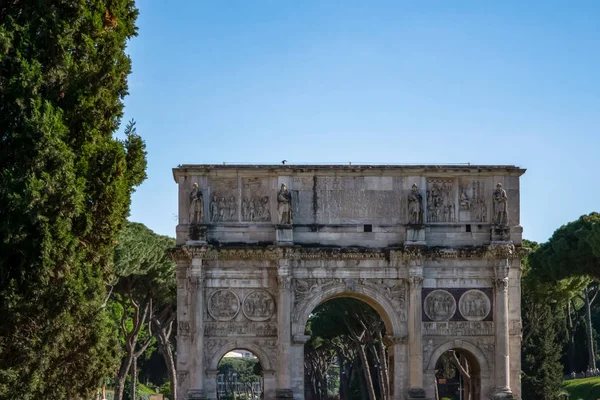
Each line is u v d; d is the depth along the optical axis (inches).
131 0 2217.0
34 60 1891.0
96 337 1959.9
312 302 2731.3
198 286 2691.9
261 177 2783.0
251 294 2741.1
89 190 1998.0
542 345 3996.1
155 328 4170.8
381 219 2787.9
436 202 2807.6
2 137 1875.0
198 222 2709.2
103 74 2039.9
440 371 5039.4
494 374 2753.4
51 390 1913.1
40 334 1840.6
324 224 2768.2
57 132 1879.9
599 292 5457.7
